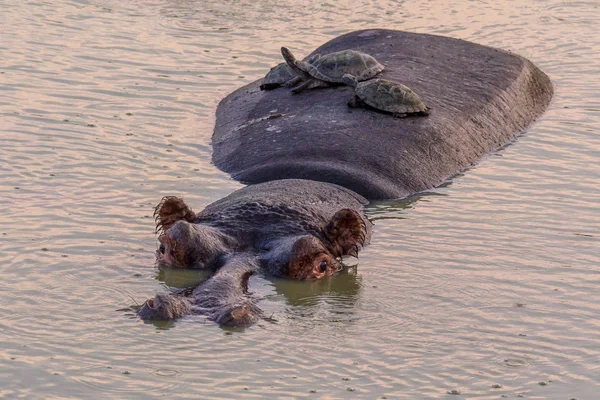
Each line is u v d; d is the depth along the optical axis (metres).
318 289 35.41
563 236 40.53
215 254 36.56
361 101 52.28
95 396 28.06
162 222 38.97
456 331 32.47
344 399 28.19
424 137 49.97
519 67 60.41
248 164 47.75
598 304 34.50
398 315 33.53
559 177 47.69
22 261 36.66
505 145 52.88
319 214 40.12
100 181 45.12
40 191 43.47
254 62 63.69
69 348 30.59
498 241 40.06
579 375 29.84
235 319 32.12
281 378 29.23
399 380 29.31
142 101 56.22
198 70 61.81
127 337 31.28
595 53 67.31
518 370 30.06
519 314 33.75
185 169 47.53
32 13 69.94
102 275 35.84
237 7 74.62
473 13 75.38
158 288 34.84
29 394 28.12
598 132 54.12
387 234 40.91
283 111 53.16
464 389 28.92
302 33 69.81
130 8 72.62
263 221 38.75
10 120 51.53
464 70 58.69
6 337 31.17
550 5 77.38
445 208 43.97
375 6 76.38
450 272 37.09
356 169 46.44
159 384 28.70
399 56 58.91
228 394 28.28
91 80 58.53
